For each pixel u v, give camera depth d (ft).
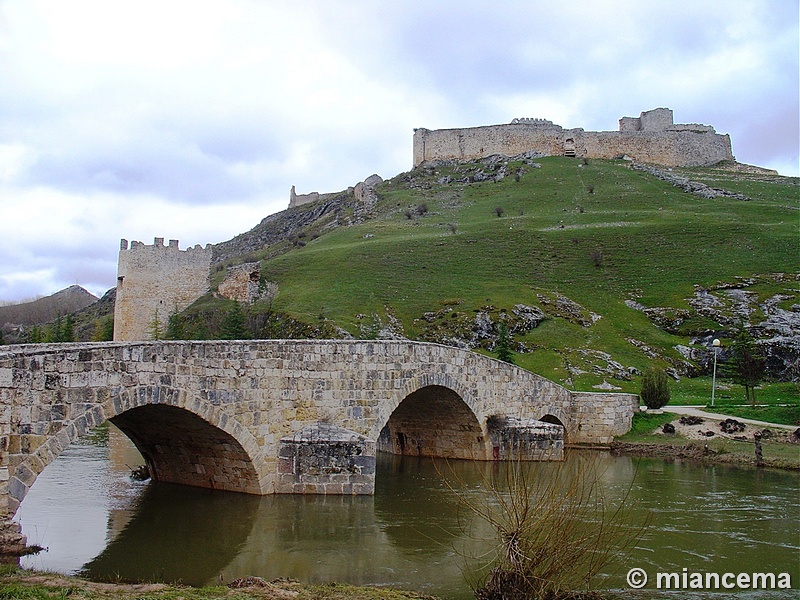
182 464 101.14
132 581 60.18
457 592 59.21
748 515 88.79
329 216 479.41
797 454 131.85
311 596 55.21
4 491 62.69
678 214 361.51
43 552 68.69
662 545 74.38
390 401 107.14
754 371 180.04
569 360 217.56
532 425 134.92
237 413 88.22
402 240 338.13
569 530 55.11
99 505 89.92
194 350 82.69
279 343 94.02
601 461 134.72
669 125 524.93
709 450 138.51
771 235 310.45
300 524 82.43
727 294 262.26
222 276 322.14
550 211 389.60
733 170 497.05
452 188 463.83
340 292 269.44
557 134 505.66
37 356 65.51
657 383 170.19
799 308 245.04
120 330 289.74
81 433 68.80
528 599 49.44
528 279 286.66
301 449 95.40
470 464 132.77
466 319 242.17
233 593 54.49
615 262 301.22
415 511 90.79
